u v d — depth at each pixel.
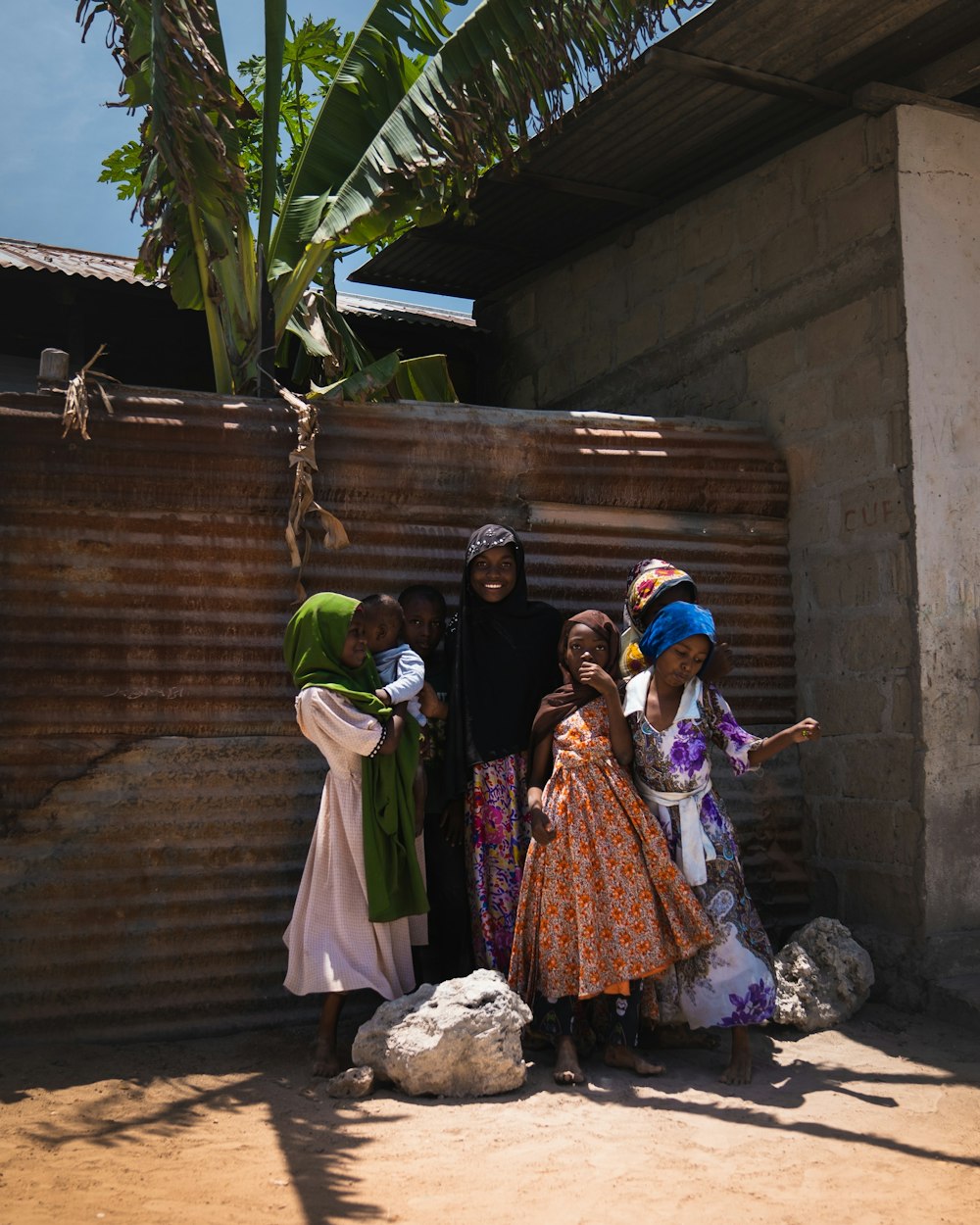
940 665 5.39
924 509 5.44
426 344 8.78
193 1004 4.70
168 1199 3.06
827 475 5.87
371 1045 4.09
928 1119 3.81
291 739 4.97
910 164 5.62
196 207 5.44
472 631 4.88
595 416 5.75
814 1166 3.38
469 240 7.70
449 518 5.39
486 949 4.62
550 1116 3.78
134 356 8.18
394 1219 2.95
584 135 6.27
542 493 5.56
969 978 5.15
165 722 4.80
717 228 6.65
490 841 4.71
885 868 5.43
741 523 5.96
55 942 4.55
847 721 5.70
